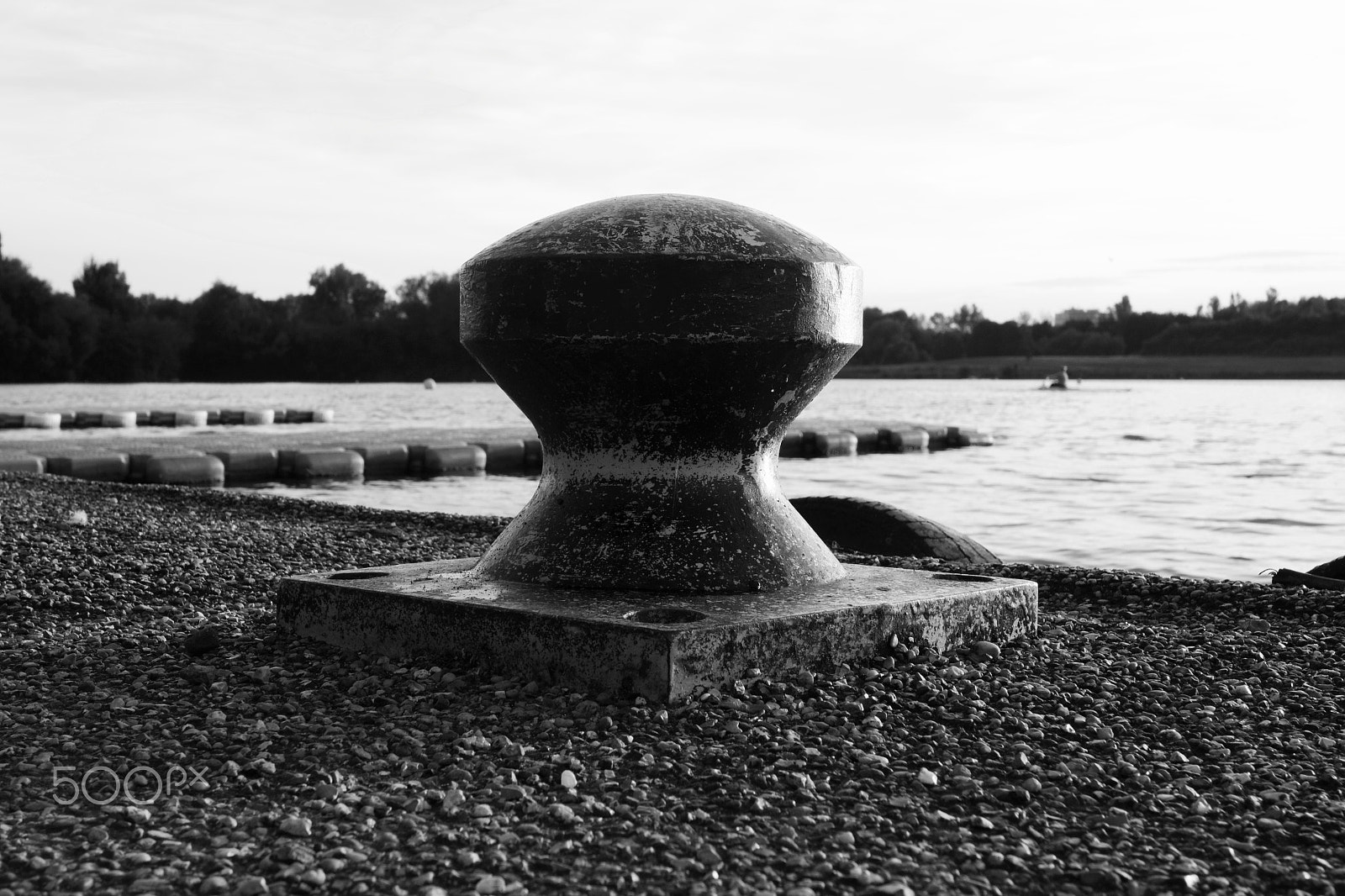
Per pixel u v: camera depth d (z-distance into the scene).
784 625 4.47
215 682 4.53
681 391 5.04
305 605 5.13
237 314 117.12
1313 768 3.71
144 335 106.88
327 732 3.92
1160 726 4.10
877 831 3.17
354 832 3.12
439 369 122.25
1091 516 15.21
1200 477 20.86
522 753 3.71
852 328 5.41
